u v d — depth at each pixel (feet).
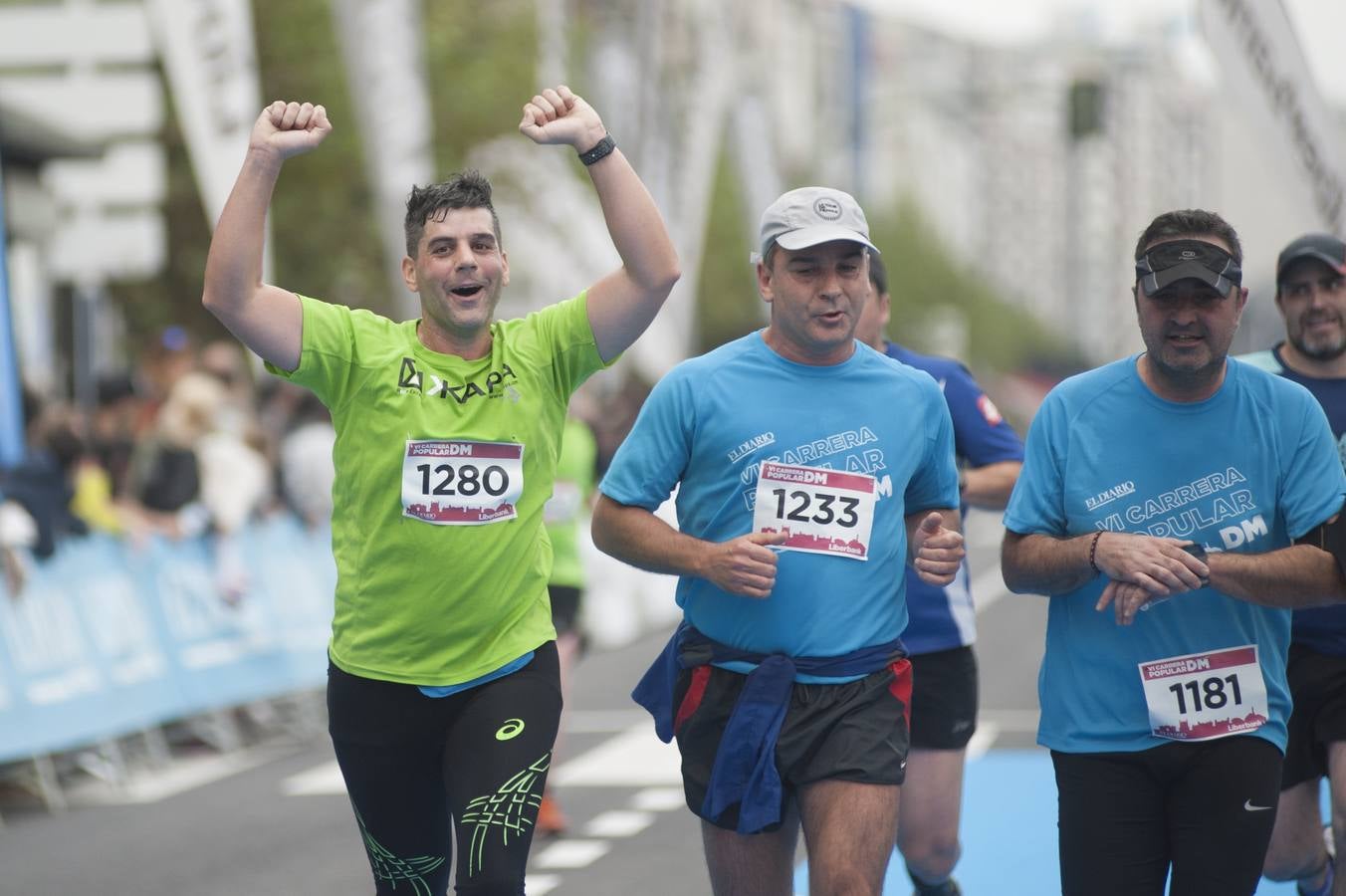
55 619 81.76
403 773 40.91
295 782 85.51
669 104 196.24
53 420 95.81
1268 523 38.29
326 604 108.17
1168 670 37.86
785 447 39.78
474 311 39.75
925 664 48.29
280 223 208.33
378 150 120.78
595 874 62.64
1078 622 38.65
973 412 50.93
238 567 98.12
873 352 40.96
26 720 78.13
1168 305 36.78
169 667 90.48
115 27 132.77
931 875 49.90
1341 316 47.14
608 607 144.15
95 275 154.30
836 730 39.11
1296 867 48.34
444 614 39.63
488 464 39.83
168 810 79.05
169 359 114.93
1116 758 38.17
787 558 39.52
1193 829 37.86
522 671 40.55
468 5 223.10
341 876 64.54
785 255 39.14
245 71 110.32
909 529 42.01
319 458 106.73
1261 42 65.67
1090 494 38.58
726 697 40.01
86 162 145.48
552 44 230.27
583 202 206.90
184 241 205.57
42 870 66.85
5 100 133.08
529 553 40.55
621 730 94.99
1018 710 97.50
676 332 197.36
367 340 40.09
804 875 61.67
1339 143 65.51
